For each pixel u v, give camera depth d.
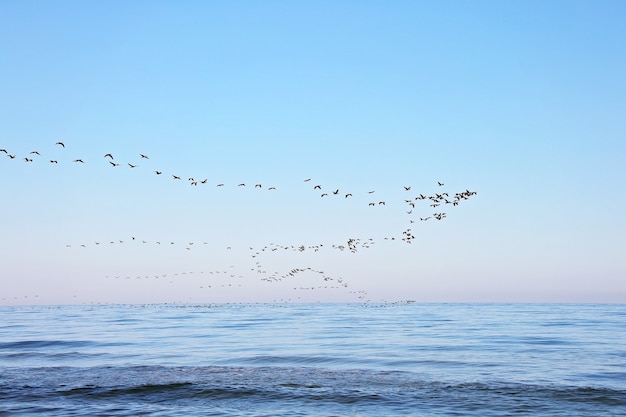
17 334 85.94
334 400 35.19
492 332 82.31
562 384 38.94
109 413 32.12
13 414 31.89
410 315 153.38
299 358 52.59
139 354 57.03
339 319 129.12
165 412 32.44
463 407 33.25
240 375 43.62
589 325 99.19
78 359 53.53
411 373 44.09
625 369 45.12
